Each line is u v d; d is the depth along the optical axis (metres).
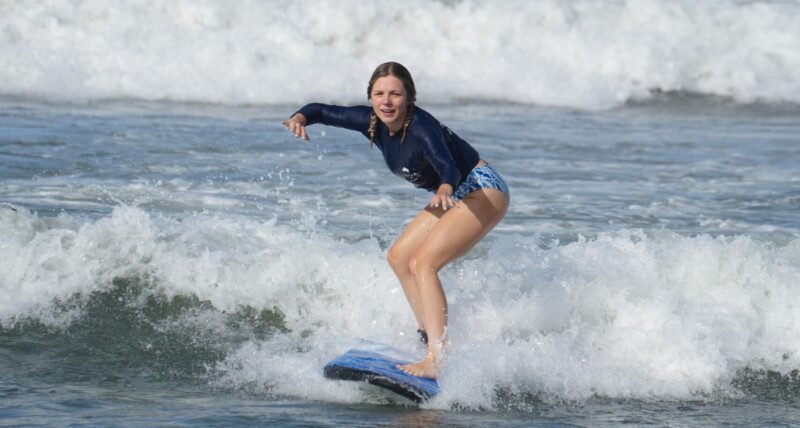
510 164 46.00
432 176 20.94
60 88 60.69
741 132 60.94
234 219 28.52
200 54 65.94
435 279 20.69
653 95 73.62
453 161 19.83
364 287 24.75
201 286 24.92
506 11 74.62
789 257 26.81
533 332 23.06
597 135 56.97
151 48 65.44
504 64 72.25
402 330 23.62
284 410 19.03
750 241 26.03
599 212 36.38
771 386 22.16
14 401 19.03
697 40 76.06
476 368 20.58
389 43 72.06
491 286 24.34
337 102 66.69
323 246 26.34
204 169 40.88
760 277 24.81
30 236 26.59
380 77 20.05
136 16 67.25
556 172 44.50
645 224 34.81
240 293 24.78
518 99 70.19
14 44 63.50
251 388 20.48
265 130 51.75
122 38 65.75
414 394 19.34
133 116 54.84
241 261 25.31
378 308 24.25
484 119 61.72
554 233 32.50
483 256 27.89
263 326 24.02
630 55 74.19
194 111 58.62
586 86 71.94
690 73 74.62
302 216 33.47
